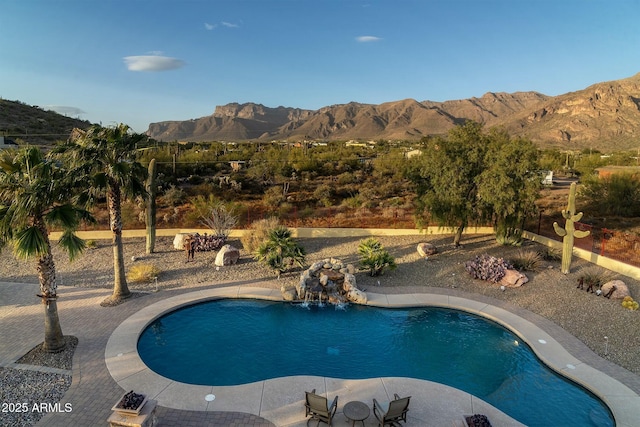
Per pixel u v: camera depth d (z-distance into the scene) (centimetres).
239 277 1917
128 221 2850
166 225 2802
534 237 2516
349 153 6575
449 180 2192
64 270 1972
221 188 4159
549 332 1385
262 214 3181
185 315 1550
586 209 3197
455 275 1953
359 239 2598
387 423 901
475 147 2222
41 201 1050
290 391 1032
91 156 1350
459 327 1484
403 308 1622
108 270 1988
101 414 926
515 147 2114
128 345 1246
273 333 1424
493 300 1666
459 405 991
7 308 1512
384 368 1206
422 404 990
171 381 1068
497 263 1916
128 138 1446
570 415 994
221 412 942
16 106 7325
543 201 3606
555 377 1160
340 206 3547
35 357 1162
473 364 1234
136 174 1538
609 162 6172
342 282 1747
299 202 3769
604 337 1345
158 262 2133
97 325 1377
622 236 2388
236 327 1465
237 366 1197
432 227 2734
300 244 2498
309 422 913
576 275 1925
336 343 1360
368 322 1519
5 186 1034
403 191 4269
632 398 1019
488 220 2366
